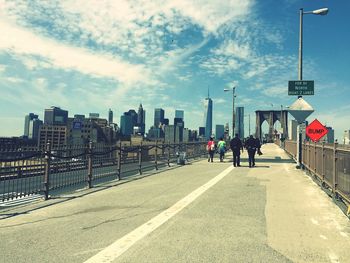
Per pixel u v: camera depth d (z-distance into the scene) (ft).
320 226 24.12
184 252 18.37
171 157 77.00
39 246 19.40
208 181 47.60
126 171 52.95
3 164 30.45
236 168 67.97
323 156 41.93
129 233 21.98
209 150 85.87
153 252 18.35
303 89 65.67
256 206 30.66
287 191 39.17
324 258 17.76
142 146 59.62
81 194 37.29
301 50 69.82
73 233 22.00
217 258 17.48
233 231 22.53
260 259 17.43
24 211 28.60
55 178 36.24
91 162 42.34
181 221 25.09
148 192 38.34
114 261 17.04
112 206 30.60
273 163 80.94
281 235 21.81
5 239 20.74
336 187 33.78
